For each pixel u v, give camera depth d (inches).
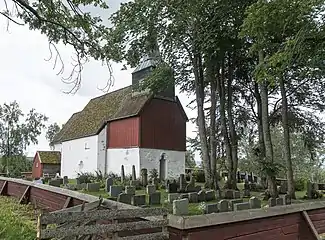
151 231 236.2
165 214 224.4
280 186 688.4
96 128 1207.6
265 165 561.9
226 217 266.4
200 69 780.6
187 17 705.6
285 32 444.1
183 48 800.9
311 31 364.8
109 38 340.8
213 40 664.4
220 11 658.2
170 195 413.4
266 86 608.7
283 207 336.2
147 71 1084.5
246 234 286.0
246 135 1012.5
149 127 1096.2
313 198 589.0
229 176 728.3
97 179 808.3
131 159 1076.5
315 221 384.8
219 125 885.2
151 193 426.0
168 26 749.9
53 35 313.4
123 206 257.8
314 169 1365.7
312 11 354.9
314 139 812.0
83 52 328.2
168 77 797.9
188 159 1441.9
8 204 475.2
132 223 203.5
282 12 361.4
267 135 590.6
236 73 839.7
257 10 366.3
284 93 679.1
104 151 1183.6
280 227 329.1
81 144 1288.1
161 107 1138.0
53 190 426.3
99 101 1430.9
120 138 1138.0
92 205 247.8
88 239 195.8
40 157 1541.6
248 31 393.4
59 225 190.2
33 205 470.6
